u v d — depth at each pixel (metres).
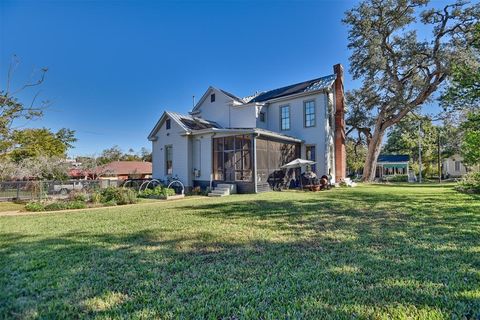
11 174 14.18
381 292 2.60
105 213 8.01
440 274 2.99
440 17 19.11
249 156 15.68
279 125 19.19
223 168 15.25
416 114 24.48
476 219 5.83
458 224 5.41
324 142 17.30
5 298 2.61
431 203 8.38
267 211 7.47
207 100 20.86
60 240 4.80
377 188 15.34
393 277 2.95
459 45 18.16
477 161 10.66
